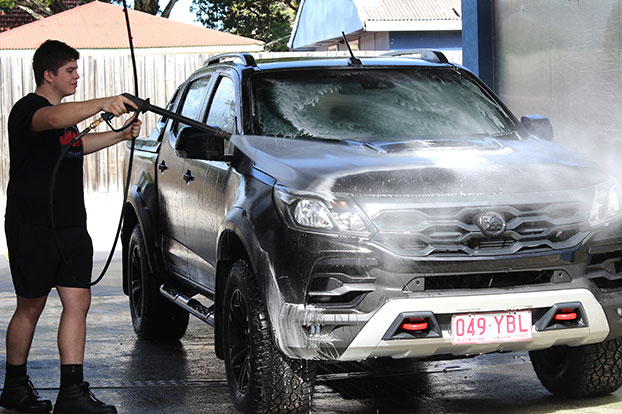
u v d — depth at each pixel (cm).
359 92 687
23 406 638
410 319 519
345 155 582
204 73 805
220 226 614
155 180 831
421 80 710
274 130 648
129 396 673
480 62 1191
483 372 717
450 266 524
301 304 530
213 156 631
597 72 992
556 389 638
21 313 638
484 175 547
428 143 602
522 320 539
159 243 827
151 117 2164
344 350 524
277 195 556
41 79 632
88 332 907
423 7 2580
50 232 618
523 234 541
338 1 2855
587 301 546
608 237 557
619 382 617
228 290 609
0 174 2178
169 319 847
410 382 696
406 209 529
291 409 568
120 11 2947
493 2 1184
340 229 528
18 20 4191
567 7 1036
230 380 616
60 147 622
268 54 1917
